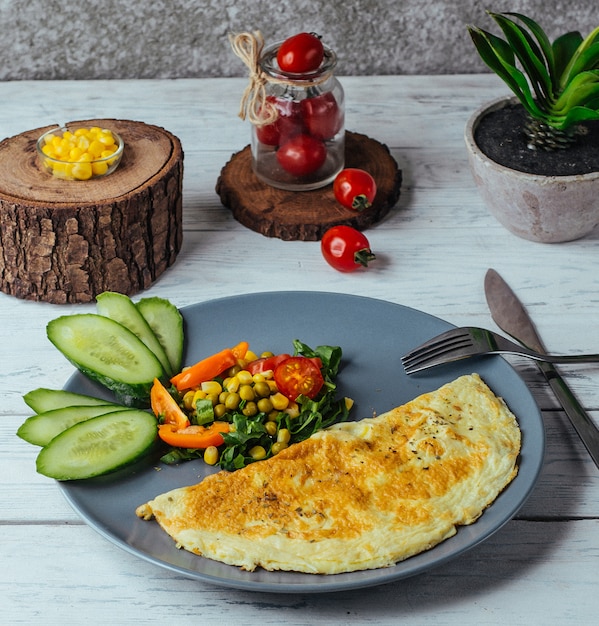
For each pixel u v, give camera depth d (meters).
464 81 1.08
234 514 0.63
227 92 1.07
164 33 1.08
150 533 0.63
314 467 0.65
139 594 0.63
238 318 0.77
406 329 0.76
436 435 0.67
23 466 0.69
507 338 0.78
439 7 1.07
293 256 0.86
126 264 0.81
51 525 0.66
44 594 0.62
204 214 0.90
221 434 0.67
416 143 0.98
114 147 0.82
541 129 0.84
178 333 0.75
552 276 0.84
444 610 0.62
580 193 0.81
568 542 0.65
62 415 0.68
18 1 1.05
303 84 0.86
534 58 0.81
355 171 0.88
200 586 0.63
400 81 1.08
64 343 0.72
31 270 0.80
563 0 1.07
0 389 0.74
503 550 0.64
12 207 0.77
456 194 0.93
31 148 0.84
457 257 0.86
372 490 0.64
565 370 0.75
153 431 0.67
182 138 0.99
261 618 0.62
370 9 1.07
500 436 0.67
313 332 0.76
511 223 0.86
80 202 0.77
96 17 1.07
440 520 0.62
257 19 1.08
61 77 1.10
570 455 0.69
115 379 0.70
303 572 0.60
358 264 0.84
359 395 0.72
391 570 0.60
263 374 0.71
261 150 0.90
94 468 0.65
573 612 0.62
